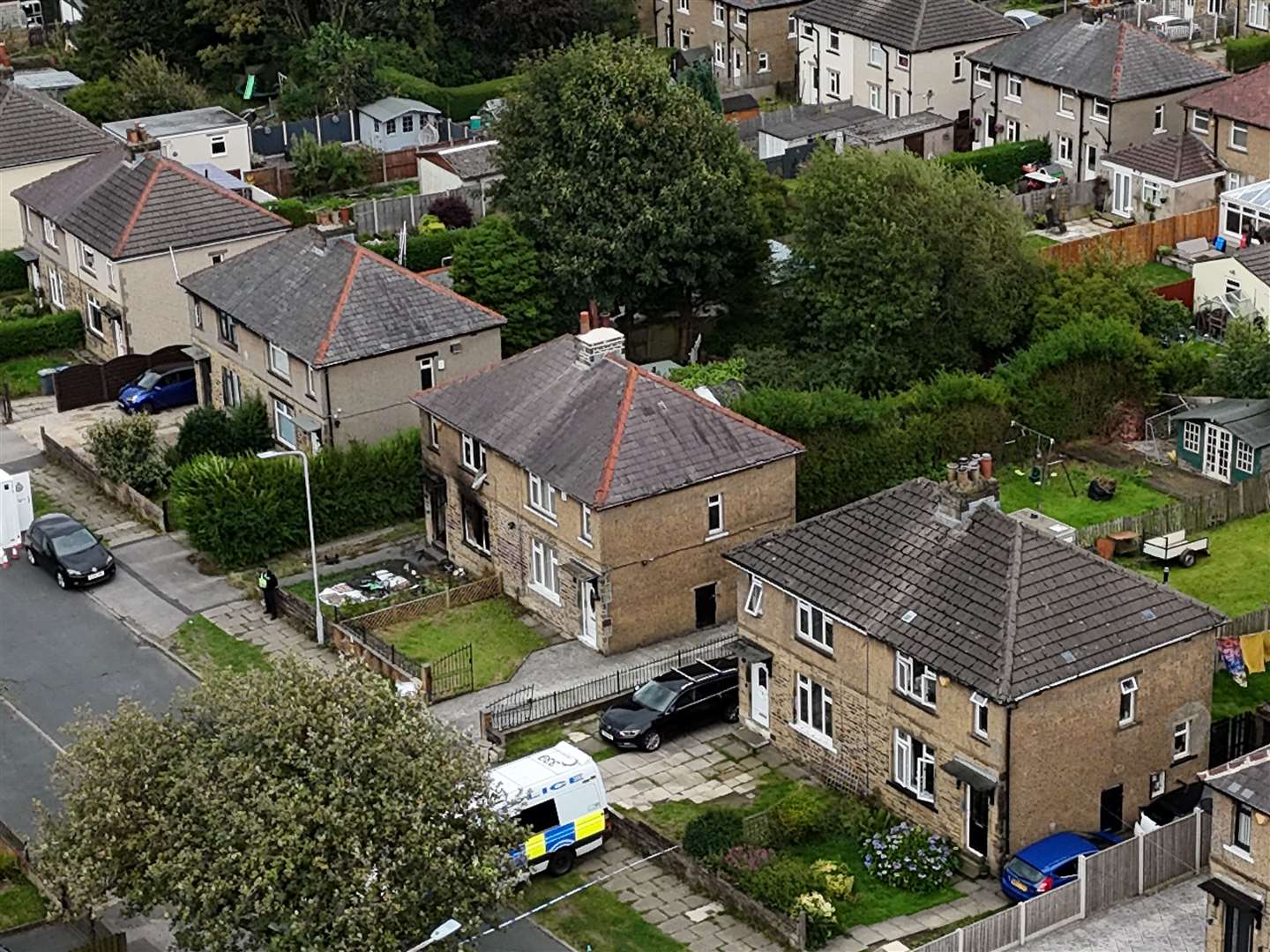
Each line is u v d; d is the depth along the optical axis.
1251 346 88.69
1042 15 146.50
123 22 140.12
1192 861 58.34
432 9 141.50
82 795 53.16
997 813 58.59
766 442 74.44
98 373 96.00
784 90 141.50
